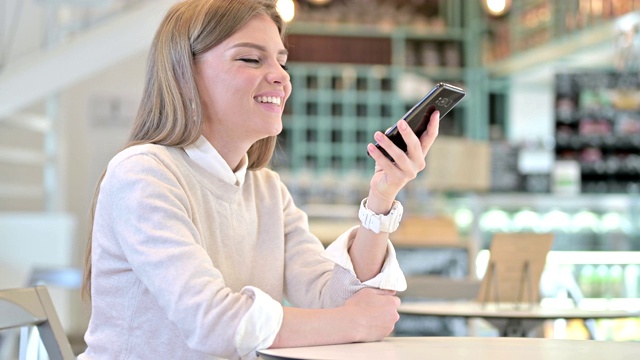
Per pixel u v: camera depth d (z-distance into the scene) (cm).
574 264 633
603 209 667
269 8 166
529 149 838
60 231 651
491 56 916
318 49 914
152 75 163
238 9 161
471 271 537
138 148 156
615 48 770
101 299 156
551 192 789
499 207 659
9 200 784
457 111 937
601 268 633
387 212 158
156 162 154
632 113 816
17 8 640
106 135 805
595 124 821
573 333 458
